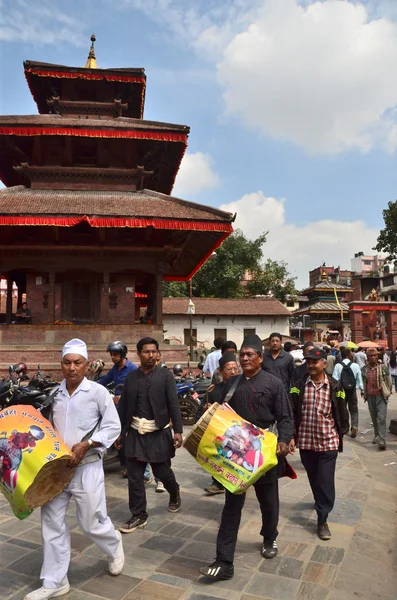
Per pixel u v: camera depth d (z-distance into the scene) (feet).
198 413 19.99
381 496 19.36
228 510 12.62
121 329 50.55
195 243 61.21
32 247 50.88
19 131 51.80
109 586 11.99
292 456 27.43
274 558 13.48
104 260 53.36
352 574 12.57
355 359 57.52
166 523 16.42
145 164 60.44
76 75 60.29
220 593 11.62
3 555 13.97
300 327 149.07
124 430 16.37
